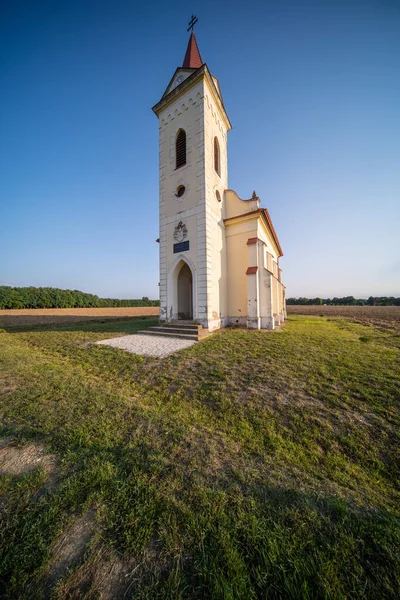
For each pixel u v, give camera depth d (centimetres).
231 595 156
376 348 819
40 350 937
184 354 766
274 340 945
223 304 1366
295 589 160
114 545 188
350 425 379
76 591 158
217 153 1421
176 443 321
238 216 1376
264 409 426
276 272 2011
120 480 252
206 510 216
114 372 641
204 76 1223
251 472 270
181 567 173
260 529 199
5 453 304
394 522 211
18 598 155
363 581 167
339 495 242
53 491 241
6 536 195
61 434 339
